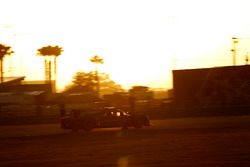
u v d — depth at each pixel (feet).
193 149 83.46
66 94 317.42
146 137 109.19
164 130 123.44
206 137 101.76
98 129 147.54
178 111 186.09
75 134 127.95
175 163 68.64
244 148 81.30
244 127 121.29
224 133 108.17
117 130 137.90
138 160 73.31
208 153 77.41
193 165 66.23
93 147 94.27
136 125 140.15
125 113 140.97
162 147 88.69
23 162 76.79
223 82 209.67
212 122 145.28
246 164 65.51
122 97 309.42
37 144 105.19
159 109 202.69
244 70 207.62
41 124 182.09
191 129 121.80
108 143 100.53
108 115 140.26
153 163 69.56
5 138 122.52
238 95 207.62
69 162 74.43
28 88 374.02
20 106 265.34
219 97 209.97
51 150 92.27
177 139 100.99
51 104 306.96
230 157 72.13
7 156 85.97
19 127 167.84
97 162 73.00
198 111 185.57
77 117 139.74
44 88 375.66
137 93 333.42
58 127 159.22
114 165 69.36
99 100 308.60
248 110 184.75
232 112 185.06
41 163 74.69
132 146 92.73
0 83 397.39
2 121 192.03
